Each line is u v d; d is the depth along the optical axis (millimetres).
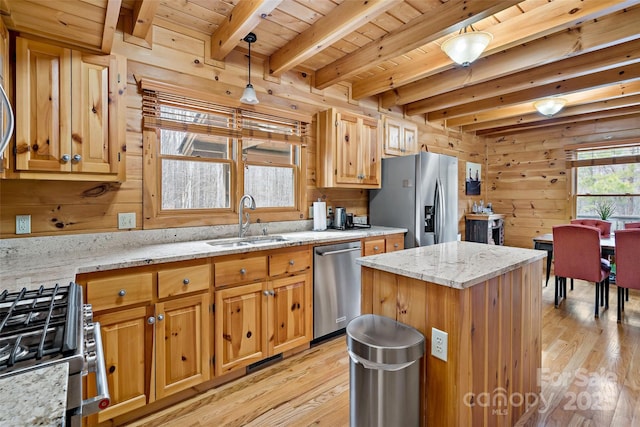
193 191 2572
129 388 1724
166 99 2357
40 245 1922
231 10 2246
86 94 1799
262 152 2971
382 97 3947
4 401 541
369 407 1334
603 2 1876
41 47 1669
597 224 4094
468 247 2115
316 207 3168
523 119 4562
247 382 2141
